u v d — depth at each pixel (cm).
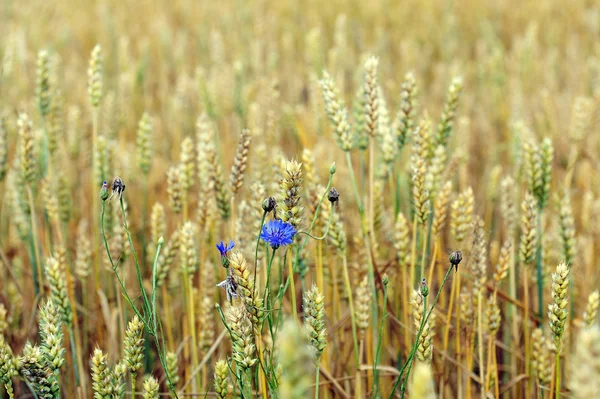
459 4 664
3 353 173
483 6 655
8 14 582
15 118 270
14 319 209
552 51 435
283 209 172
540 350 190
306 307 169
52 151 231
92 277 222
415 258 194
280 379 170
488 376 188
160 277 199
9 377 174
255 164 218
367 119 195
